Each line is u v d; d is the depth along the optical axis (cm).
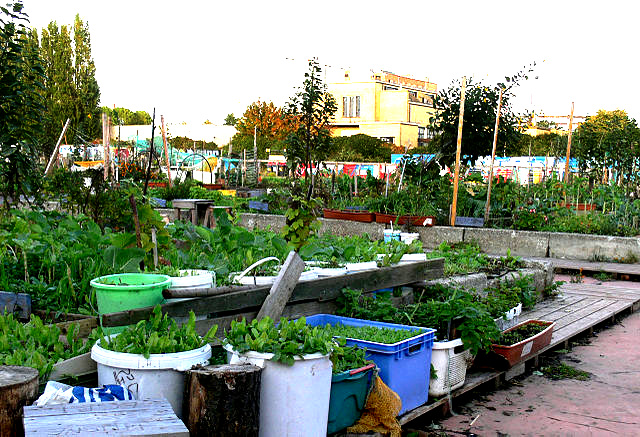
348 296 613
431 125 1772
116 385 353
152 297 458
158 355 361
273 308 519
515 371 682
